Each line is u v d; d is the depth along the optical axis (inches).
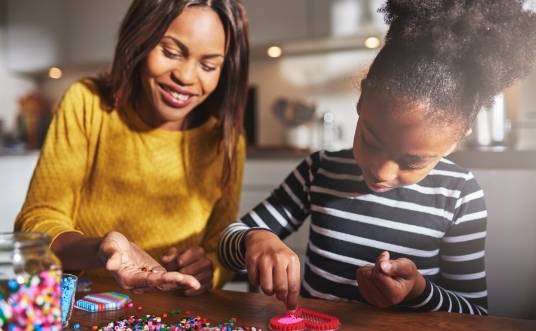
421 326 24.9
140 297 30.6
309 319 25.7
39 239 20.4
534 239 30.6
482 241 31.8
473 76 28.2
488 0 27.4
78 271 38.7
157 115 41.5
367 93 31.4
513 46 27.4
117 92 40.7
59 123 41.5
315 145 111.0
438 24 28.5
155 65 36.9
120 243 30.0
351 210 34.5
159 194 43.0
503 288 31.6
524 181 30.9
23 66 128.1
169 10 35.9
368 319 25.9
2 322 18.5
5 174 107.8
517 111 42.9
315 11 99.4
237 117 42.6
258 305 28.6
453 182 32.0
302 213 38.1
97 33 119.0
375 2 94.0
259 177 95.0
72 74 136.0
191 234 43.7
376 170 31.9
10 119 132.1
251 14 105.1
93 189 42.9
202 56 37.0
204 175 44.0
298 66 114.9
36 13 125.3
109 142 42.3
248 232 31.1
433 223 32.4
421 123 29.5
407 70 29.4
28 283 19.1
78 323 26.0
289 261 26.9
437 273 32.9
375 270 25.9
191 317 26.7
